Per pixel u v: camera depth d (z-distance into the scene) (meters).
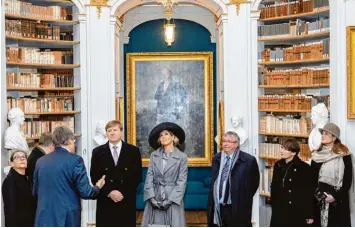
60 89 8.16
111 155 5.70
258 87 8.22
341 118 6.55
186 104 11.00
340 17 6.55
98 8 8.17
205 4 8.87
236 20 8.16
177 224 5.23
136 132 10.99
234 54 8.20
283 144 5.54
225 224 5.24
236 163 5.26
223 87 8.63
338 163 5.50
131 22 10.88
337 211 5.46
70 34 8.39
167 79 11.02
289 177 5.47
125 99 11.01
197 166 10.95
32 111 7.91
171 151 5.41
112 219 5.62
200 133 10.98
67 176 4.71
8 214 5.11
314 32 7.62
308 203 5.36
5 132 6.81
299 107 7.77
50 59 8.12
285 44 8.42
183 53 10.96
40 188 4.71
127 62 10.98
